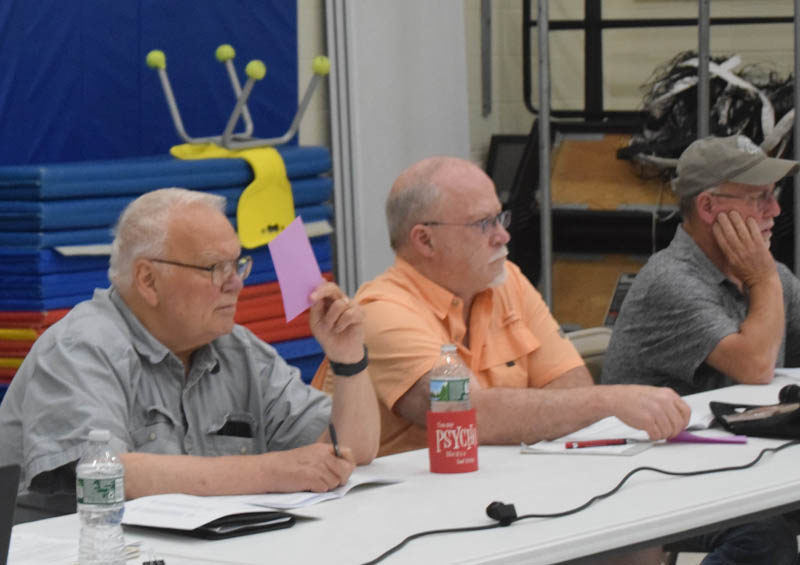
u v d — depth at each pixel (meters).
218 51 5.23
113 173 4.60
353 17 6.29
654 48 7.17
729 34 7.01
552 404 3.11
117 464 2.31
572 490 2.57
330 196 6.20
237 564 2.11
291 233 2.77
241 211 5.02
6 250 4.47
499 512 2.29
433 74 6.73
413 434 3.37
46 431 2.77
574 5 7.39
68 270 4.52
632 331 4.12
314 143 6.26
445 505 2.48
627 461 2.86
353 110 6.30
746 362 3.83
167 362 2.99
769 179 3.89
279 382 3.22
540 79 6.35
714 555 3.53
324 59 5.35
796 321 4.35
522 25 7.35
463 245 3.42
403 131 6.57
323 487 2.60
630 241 6.70
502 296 3.65
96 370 2.84
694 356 3.95
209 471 2.60
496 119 7.56
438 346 3.33
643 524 2.31
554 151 6.98
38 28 5.00
